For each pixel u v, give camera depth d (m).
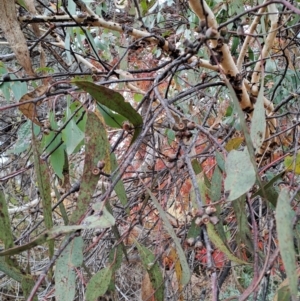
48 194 0.53
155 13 1.33
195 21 1.18
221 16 1.23
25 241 1.09
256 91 0.98
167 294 0.97
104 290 0.52
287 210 0.35
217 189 0.58
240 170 0.45
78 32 1.05
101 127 0.51
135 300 1.45
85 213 0.49
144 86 1.46
